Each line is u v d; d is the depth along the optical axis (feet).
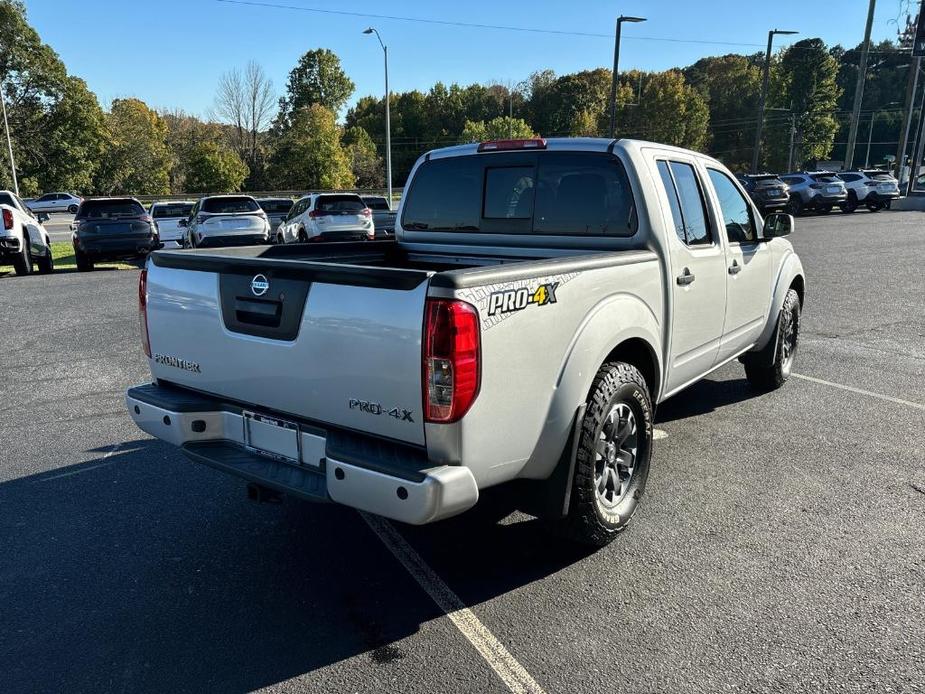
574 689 8.07
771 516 12.34
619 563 10.85
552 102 406.62
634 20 110.22
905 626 9.17
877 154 380.99
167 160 247.91
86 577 10.61
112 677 8.34
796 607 9.61
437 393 8.12
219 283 10.25
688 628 9.19
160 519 12.57
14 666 8.54
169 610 9.75
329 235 60.23
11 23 202.49
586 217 12.82
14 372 22.61
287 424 9.82
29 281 45.24
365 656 8.73
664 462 14.80
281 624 9.41
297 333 9.29
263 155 259.60
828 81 342.64
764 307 17.80
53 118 213.87
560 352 9.55
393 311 8.31
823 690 8.00
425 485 7.92
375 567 10.91
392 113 401.49
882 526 11.94
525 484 10.23
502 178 13.91
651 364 12.44
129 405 11.52
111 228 52.29
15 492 13.67
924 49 116.67
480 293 8.23
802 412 18.01
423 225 15.42
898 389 19.98
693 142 348.79
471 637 9.08
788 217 16.37
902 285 39.09
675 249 12.60
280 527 12.28
